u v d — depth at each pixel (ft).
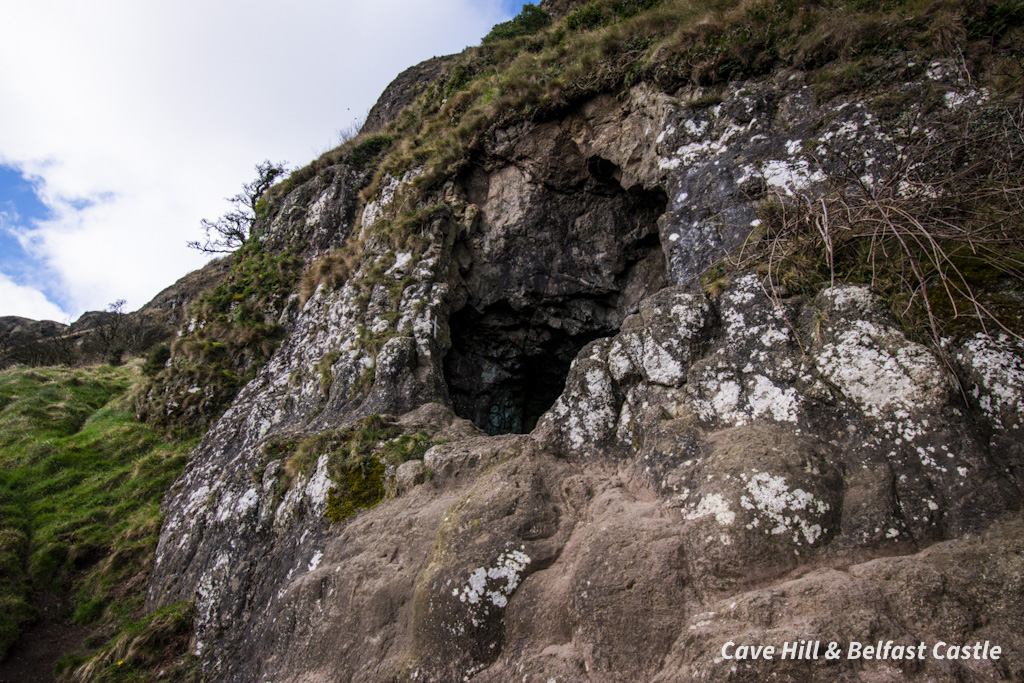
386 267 31.96
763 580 11.94
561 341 35.91
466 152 35.40
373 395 25.91
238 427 29.91
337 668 15.89
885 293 14.76
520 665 12.98
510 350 35.76
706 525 12.85
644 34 30.63
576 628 12.89
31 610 23.68
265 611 19.25
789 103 22.89
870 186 18.47
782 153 21.63
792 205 18.35
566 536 15.12
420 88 72.90
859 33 22.67
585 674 12.09
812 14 24.59
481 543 15.15
